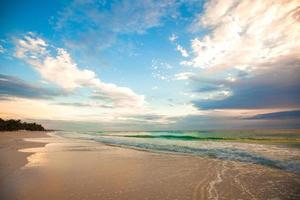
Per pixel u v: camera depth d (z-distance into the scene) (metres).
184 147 19.88
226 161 11.72
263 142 22.12
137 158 12.87
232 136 34.03
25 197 5.52
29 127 81.38
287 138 25.91
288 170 9.27
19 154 13.52
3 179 7.29
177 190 6.46
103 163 10.98
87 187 6.60
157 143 25.42
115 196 5.82
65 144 23.02
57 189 6.31
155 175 8.40
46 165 10.03
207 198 5.80
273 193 6.23
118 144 24.05
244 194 6.14
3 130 63.25
